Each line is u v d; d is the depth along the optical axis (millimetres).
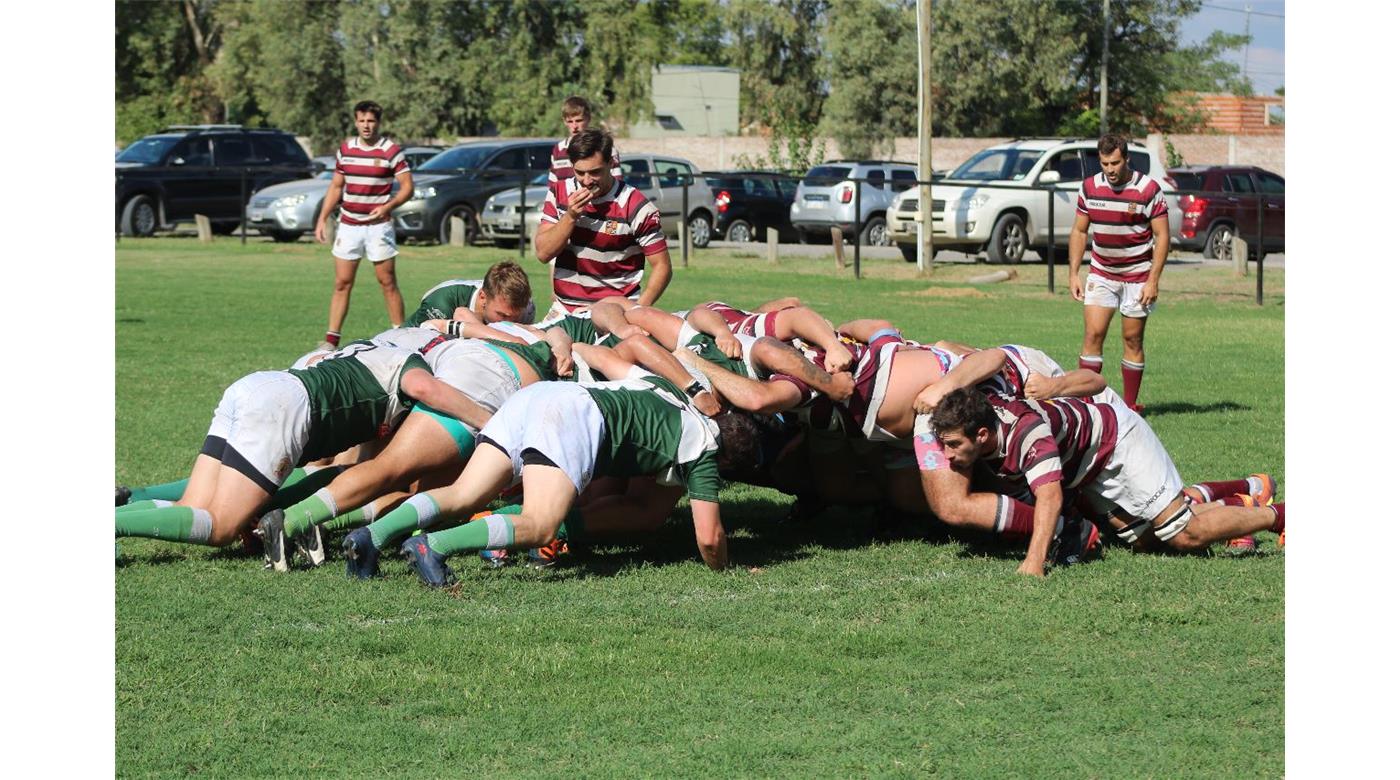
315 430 9781
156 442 13766
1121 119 81375
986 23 75500
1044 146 39531
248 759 6574
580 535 10172
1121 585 9414
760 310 10727
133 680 7492
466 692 7387
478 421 9938
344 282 20266
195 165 45938
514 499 11000
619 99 78125
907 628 8508
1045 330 24609
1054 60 75438
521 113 76875
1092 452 10016
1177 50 85000
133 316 24875
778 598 9156
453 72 77250
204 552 10078
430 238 43406
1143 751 6672
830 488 10992
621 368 10023
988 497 9953
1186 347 23359
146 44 91062
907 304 29219
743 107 102812
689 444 9547
